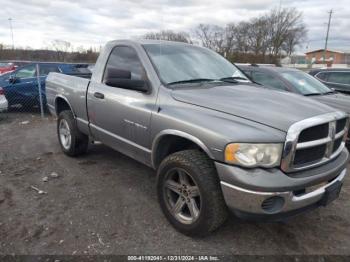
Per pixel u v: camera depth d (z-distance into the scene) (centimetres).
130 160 538
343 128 336
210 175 290
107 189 426
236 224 347
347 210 387
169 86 352
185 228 317
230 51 5091
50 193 412
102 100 423
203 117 298
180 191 321
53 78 570
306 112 297
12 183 441
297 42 6500
